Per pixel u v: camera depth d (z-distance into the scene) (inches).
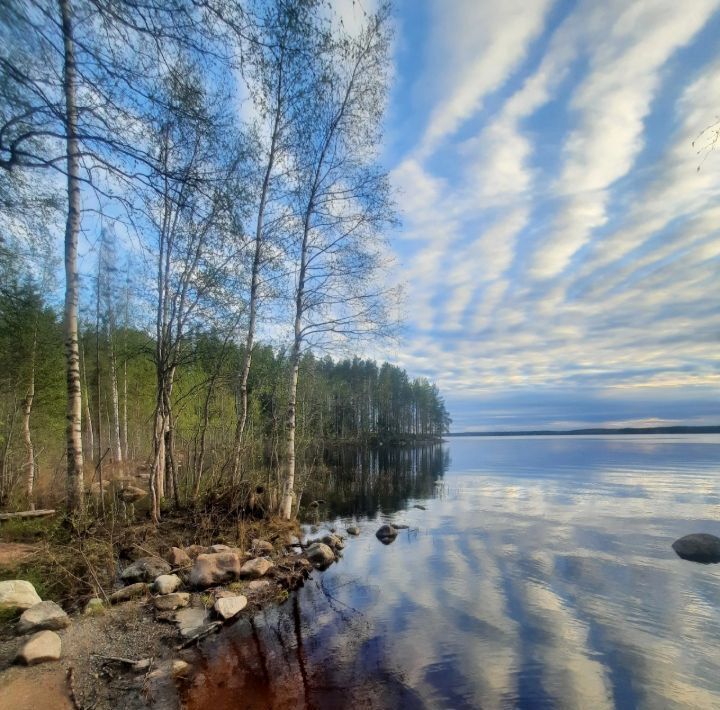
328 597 253.4
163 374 417.1
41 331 496.4
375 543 389.1
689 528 427.2
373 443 2539.4
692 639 199.9
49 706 136.3
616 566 308.0
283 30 139.6
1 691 141.0
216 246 397.1
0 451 497.7
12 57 107.7
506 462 1376.7
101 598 227.0
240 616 223.5
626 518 477.1
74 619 200.4
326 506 603.2
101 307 438.3
